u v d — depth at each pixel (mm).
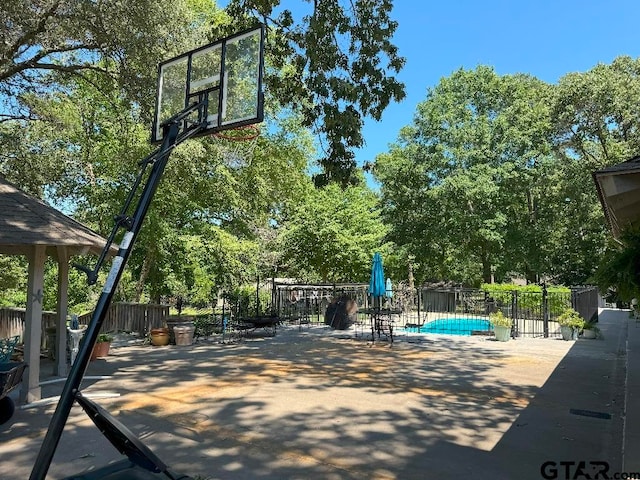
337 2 9117
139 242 16359
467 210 27391
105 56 11672
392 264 29844
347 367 10039
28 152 14508
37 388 7168
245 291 20562
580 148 29766
